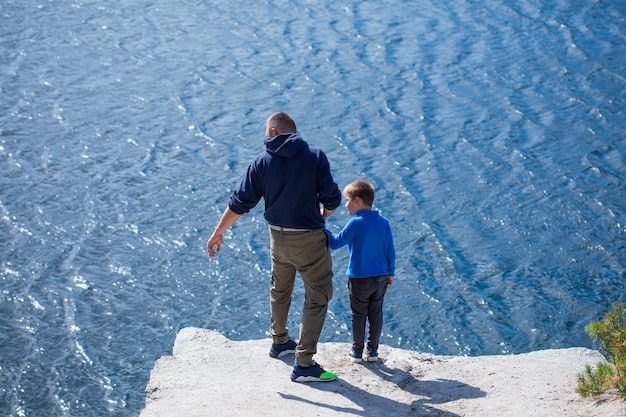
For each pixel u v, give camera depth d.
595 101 27.33
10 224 20.56
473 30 33.66
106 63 30.98
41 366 15.56
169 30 34.06
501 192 21.95
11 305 17.44
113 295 17.91
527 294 17.73
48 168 23.45
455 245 19.62
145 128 26.02
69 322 16.94
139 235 20.20
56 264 18.95
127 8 36.50
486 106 27.09
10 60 31.02
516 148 24.28
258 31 33.78
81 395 14.77
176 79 29.58
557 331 16.52
